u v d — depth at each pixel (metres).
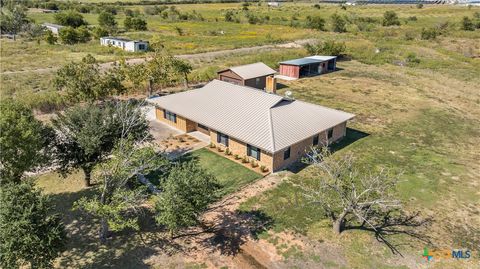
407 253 18.98
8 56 67.38
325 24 113.00
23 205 15.86
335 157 29.48
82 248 19.28
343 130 33.44
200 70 56.44
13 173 20.30
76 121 23.61
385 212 22.27
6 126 19.34
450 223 21.41
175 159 28.67
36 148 20.73
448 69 62.19
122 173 19.69
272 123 28.06
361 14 137.88
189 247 19.44
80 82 37.97
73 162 23.59
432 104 43.75
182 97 35.41
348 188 20.52
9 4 141.62
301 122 29.58
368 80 54.41
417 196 24.05
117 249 19.22
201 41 87.69
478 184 25.56
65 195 23.98
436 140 33.38
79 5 164.38
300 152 28.81
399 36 92.44
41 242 15.51
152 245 19.53
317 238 20.02
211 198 18.92
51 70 56.97
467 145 32.50
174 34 100.50
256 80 47.56
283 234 20.34
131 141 22.47
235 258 18.66
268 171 26.89
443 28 98.69
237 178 26.00
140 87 47.47
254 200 23.47
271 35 95.50
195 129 34.84
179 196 17.69
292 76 55.56
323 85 51.59
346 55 70.88
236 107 31.19
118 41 79.50
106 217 18.94
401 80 54.84
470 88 51.28
